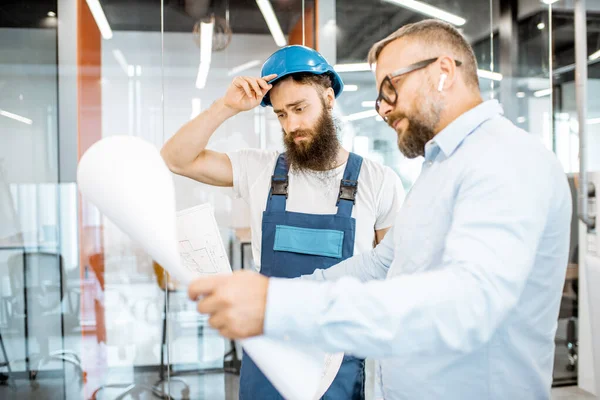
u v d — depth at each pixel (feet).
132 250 9.93
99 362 9.91
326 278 3.67
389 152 9.73
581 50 5.64
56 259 9.77
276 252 4.73
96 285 9.86
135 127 9.77
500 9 10.07
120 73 9.68
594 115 9.22
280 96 4.61
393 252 3.45
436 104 2.81
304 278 3.75
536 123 10.07
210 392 9.98
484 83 10.19
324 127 4.66
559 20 10.01
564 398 8.21
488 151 2.47
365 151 9.72
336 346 1.86
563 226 2.65
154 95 9.75
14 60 9.51
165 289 9.95
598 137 9.25
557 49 10.02
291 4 9.75
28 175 9.64
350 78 9.75
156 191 2.11
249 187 5.07
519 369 2.73
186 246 3.84
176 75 9.77
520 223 2.14
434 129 2.87
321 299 1.85
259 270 4.98
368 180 4.89
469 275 1.97
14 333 9.75
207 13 9.72
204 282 1.85
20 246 9.70
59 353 9.83
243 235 9.87
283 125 4.75
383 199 4.90
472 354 2.71
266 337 2.07
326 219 4.69
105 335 9.91
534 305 2.70
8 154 9.58
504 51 10.13
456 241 2.15
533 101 10.11
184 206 9.73
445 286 1.91
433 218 2.80
